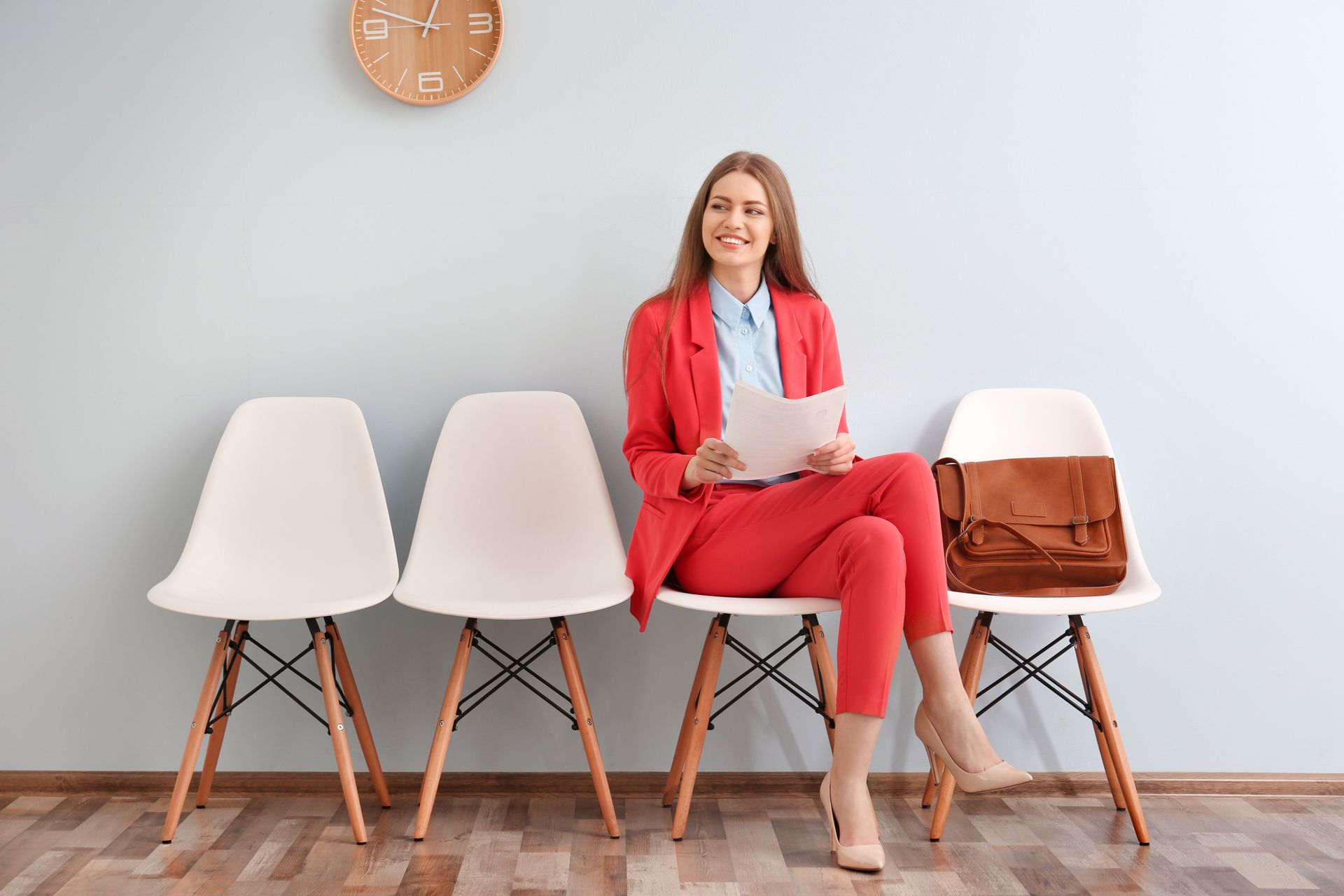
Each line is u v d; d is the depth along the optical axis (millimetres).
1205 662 2162
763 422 1500
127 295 2125
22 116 2105
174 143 2113
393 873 1673
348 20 2113
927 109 2127
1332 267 2131
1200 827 1920
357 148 2123
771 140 2125
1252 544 2156
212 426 2139
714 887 1611
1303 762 2158
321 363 2143
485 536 2029
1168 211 2133
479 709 2135
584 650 2148
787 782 2115
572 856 1747
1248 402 2146
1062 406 2090
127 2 2100
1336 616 2156
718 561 1790
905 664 2143
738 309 1906
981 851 1779
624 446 1934
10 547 2131
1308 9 2109
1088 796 2113
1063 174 2133
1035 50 2123
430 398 2146
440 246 2133
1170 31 2117
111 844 1810
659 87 2119
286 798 2082
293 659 1980
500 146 2123
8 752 2139
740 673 2143
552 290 2139
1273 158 2123
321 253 2129
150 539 2137
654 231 2131
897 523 1636
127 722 2141
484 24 2092
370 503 2008
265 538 2014
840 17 2119
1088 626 2158
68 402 2129
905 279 2143
